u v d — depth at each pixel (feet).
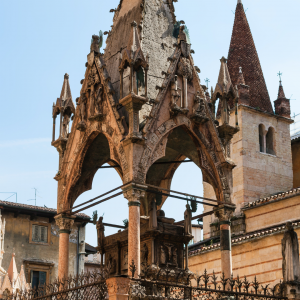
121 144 71.26
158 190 88.22
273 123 183.01
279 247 120.98
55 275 181.16
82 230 185.16
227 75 81.87
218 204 77.46
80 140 79.41
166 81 74.38
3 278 118.11
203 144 76.95
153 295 60.70
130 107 70.59
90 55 78.84
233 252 131.85
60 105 85.15
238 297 70.13
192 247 160.35
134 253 65.51
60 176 82.74
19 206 178.19
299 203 139.13
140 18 80.38
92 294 61.11
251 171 173.47
